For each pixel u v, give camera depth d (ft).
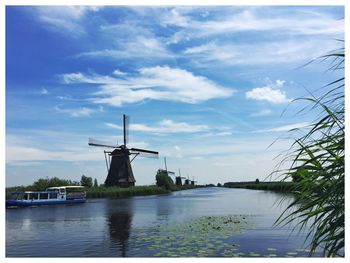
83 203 133.90
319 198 10.27
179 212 86.12
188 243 40.88
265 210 87.30
